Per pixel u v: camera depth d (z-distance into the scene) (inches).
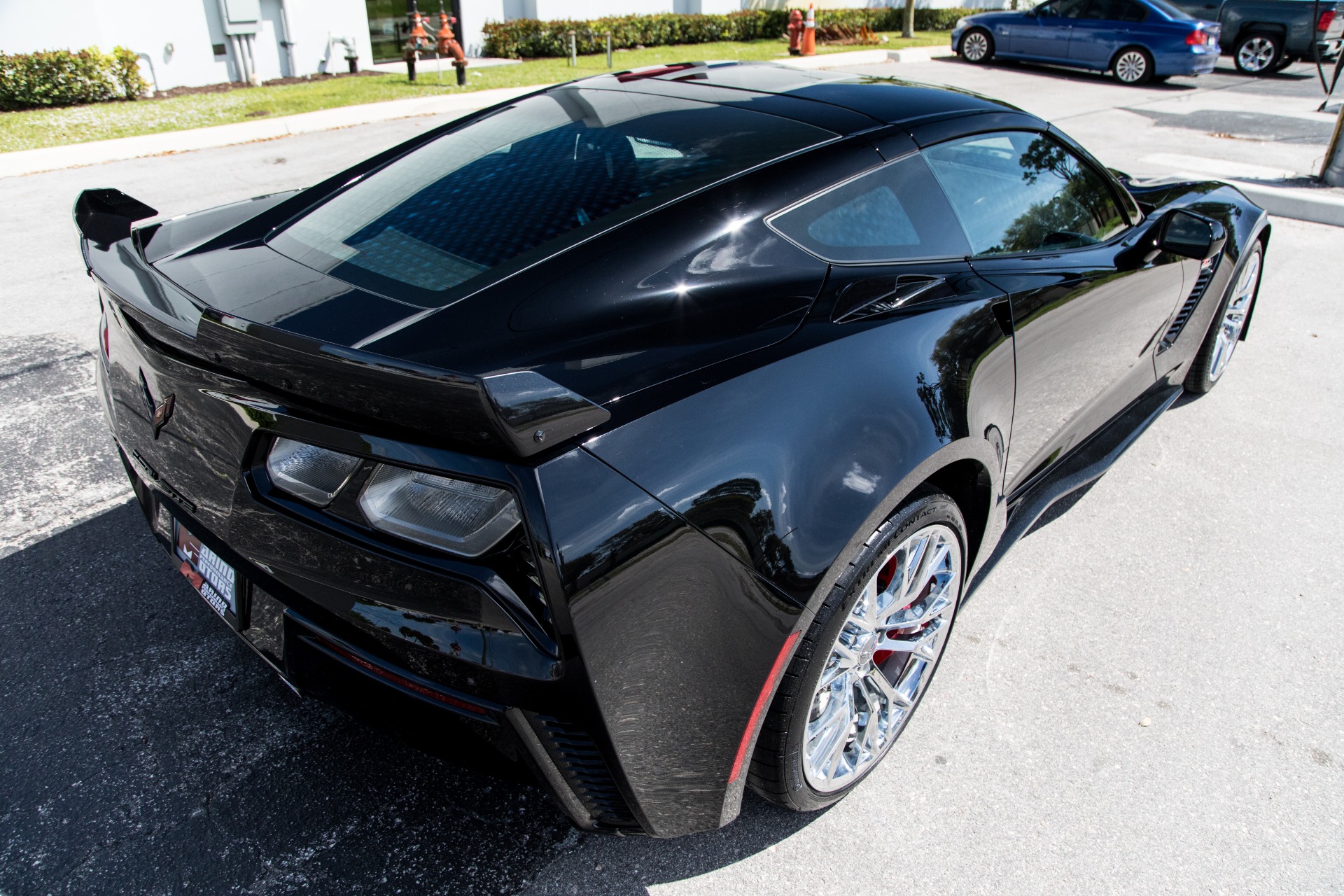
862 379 69.9
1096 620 106.4
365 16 553.9
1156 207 137.0
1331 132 411.8
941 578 84.5
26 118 380.2
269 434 61.2
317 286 69.9
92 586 104.7
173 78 472.1
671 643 59.6
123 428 80.6
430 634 57.8
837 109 91.0
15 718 86.0
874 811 80.9
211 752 83.3
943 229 88.6
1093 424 119.2
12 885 70.2
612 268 68.7
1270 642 103.6
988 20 613.0
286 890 70.9
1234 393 164.2
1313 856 77.6
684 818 66.7
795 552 63.0
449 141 94.9
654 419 59.9
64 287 200.1
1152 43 538.6
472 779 81.8
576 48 634.2
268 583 64.6
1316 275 229.0
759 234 75.0
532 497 54.1
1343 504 131.2
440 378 49.5
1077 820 80.5
